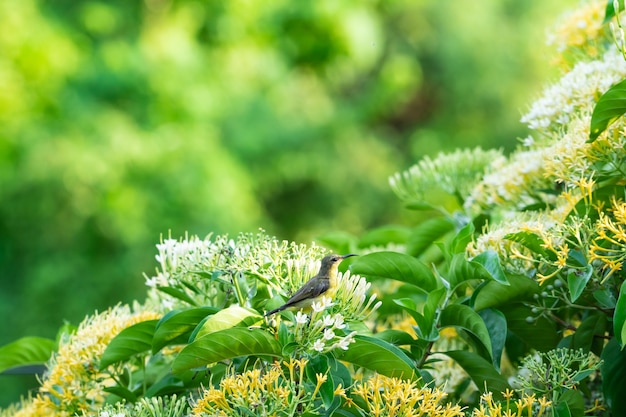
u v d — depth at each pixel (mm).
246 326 5137
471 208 7488
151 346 5910
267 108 24688
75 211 20203
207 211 21047
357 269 5941
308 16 25891
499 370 5539
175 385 5867
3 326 20188
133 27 23703
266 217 26156
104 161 20531
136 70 22312
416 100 31328
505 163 7203
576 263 5504
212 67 24375
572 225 5574
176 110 22469
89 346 6223
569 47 7359
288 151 25047
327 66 27656
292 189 27312
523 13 29312
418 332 5742
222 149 22953
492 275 5434
